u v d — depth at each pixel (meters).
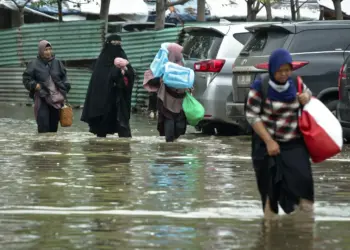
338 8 43.12
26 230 9.83
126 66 21.83
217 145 20.14
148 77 20.83
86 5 52.47
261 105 10.43
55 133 23.66
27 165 15.84
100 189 12.90
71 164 16.02
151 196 12.24
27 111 35.56
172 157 17.30
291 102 10.40
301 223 10.27
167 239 9.39
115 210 11.11
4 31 43.56
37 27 41.94
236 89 21.70
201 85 23.22
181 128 20.89
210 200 11.91
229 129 24.12
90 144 20.20
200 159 16.95
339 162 16.50
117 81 21.84
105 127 22.12
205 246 9.05
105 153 18.06
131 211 11.04
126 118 22.05
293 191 10.43
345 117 19.06
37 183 13.49
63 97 23.45
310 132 10.31
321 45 20.81
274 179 10.48
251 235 9.60
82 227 10.01
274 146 10.28
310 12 54.69
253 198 12.09
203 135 23.78
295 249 8.95
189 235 9.59
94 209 11.20
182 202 11.75
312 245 9.13
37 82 23.30
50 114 23.59
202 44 23.89
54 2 47.69
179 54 20.97
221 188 12.98
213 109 22.97
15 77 42.50
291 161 10.43
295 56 20.67
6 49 43.56
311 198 10.52
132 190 12.80
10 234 9.62
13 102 42.62
